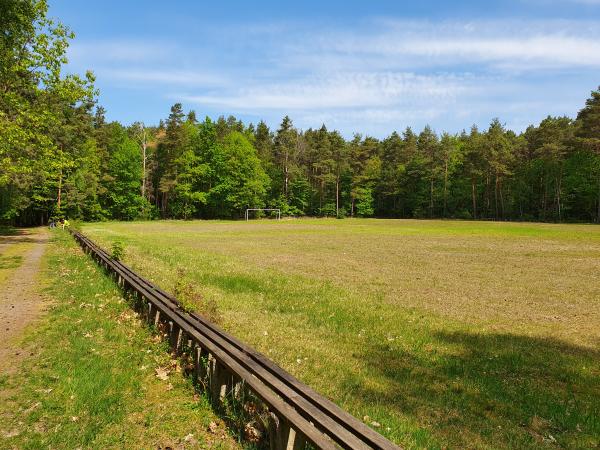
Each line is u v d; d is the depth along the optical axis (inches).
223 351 207.5
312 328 356.5
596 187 2561.5
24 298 411.2
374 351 303.0
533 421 207.6
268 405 158.9
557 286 594.9
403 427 188.5
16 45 939.3
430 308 452.4
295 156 3796.8
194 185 3065.9
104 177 2598.4
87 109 2240.4
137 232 1658.5
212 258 821.9
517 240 1396.4
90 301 396.2
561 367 282.8
